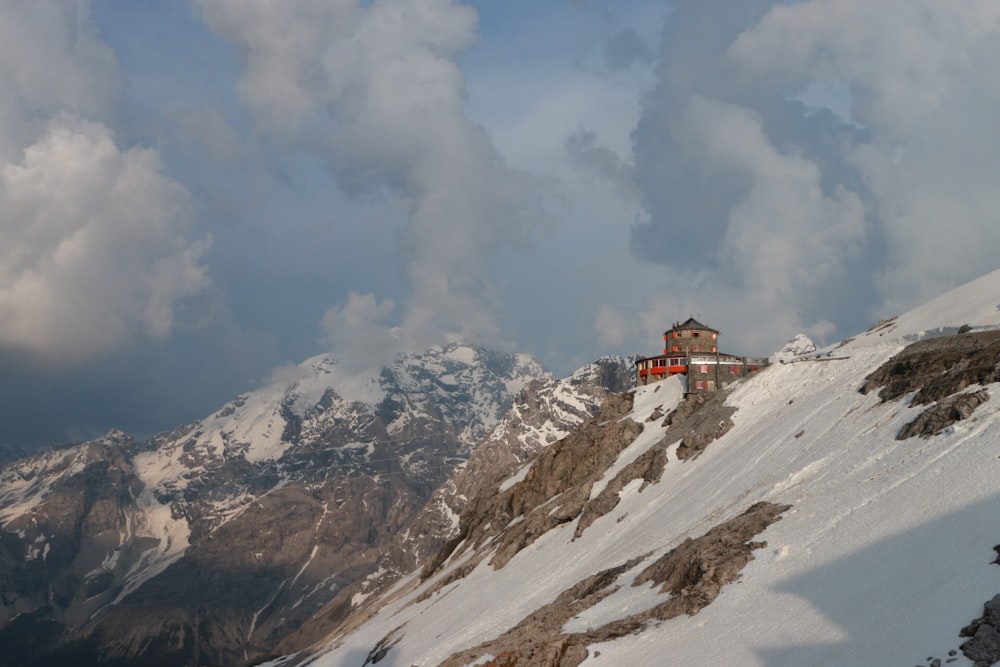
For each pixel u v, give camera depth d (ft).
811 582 243.19
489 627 404.77
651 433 583.58
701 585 269.64
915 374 369.71
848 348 515.09
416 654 439.22
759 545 281.13
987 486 238.89
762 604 244.83
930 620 198.29
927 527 237.25
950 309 481.87
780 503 317.63
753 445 431.84
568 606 335.26
